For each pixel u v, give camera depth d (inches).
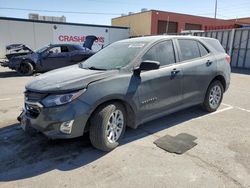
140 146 146.1
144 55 154.4
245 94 297.9
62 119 121.2
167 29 1355.8
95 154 136.5
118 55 161.8
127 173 117.6
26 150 141.7
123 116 145.3
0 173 118.4
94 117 131.9
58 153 138.1
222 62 210.1
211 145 147.0
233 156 133.5
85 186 108.0
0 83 363.6
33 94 130.5
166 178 113.3
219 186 107.0
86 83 127.2
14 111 215.2
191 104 189.0
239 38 628.1
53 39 950.4
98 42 1056.8
